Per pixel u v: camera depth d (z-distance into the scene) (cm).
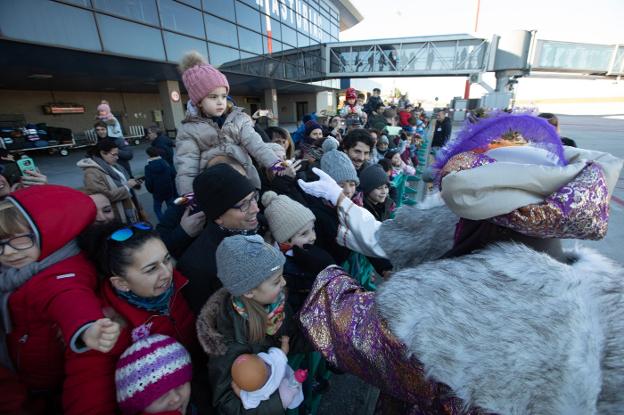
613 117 2784
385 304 64
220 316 103
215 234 132
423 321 55
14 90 1313
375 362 69
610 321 50
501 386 48
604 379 46
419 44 2077
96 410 85
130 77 1043
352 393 188
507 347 48
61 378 103
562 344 46
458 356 50
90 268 101
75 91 1499
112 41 813
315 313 86
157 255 97
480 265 57
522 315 49
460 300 53
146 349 88
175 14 985
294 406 105
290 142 330
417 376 63
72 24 731
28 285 89
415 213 105
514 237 63
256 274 95
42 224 89
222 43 1205
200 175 132
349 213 132
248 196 131
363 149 278
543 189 53
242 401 91
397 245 104
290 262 147
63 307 84
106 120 677
